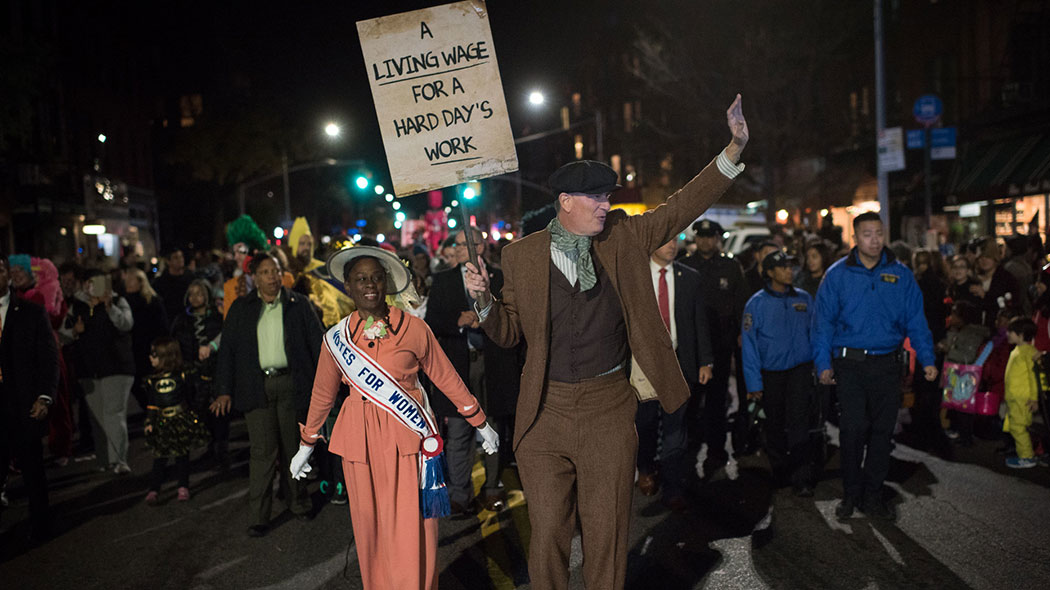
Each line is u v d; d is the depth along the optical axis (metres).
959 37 23.42
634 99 51.19
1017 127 20.92
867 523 5.92
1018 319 7.24
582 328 3.86
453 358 6.55
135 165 41.72
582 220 3.77
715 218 23.42
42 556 6.02
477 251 4.29
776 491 6.83
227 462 8.28
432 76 4.05
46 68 17.08
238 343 6.23
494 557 5.59
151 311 9.84
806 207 31.95
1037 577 4.87
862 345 5.91
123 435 8.38
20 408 6.27
